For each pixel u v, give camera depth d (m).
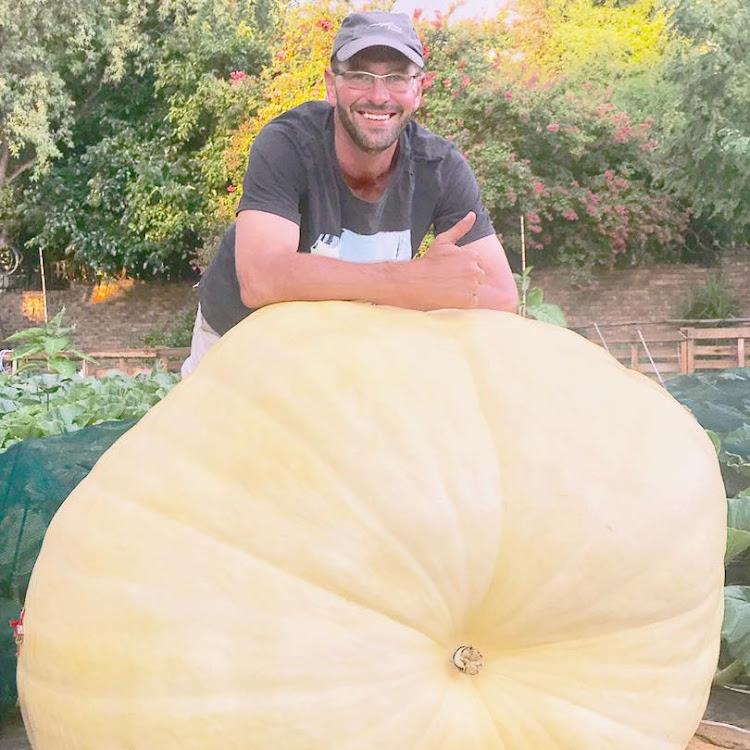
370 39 2.36
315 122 2.51
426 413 1.31
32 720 1.34
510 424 1.32
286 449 1.30
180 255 24.78
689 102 20.72
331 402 1.32
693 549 1.32
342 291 1.70
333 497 1.26
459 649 1.28
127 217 23.14
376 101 2.41
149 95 23.72
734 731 2.22
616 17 24.00
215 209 22.20
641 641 1.31
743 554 3.01
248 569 1.24
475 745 1.26
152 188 22.41
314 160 2.49
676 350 16.88
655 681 1.31
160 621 1.23
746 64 20.09
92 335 25.31
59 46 22.72
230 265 2.78
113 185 23.02
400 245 2.69
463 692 1.28
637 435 1.35
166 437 1.39
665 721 1.32
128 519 1.32
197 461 1.34
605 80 23.77
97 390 7.82
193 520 1.29
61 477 2.87
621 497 1.29
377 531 1.24
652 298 22.95
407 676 1.24
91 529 1.33
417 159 2.62
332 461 1.27
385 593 1.24
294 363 1.38
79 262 24.84
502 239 21.80
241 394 1.38
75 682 1.26
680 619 1.32
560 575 1.26
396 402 1.32
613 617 1.28
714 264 23.09
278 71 21.91
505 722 1.27
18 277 25.47
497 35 23.27
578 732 1.28
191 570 1.25
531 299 12.32
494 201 20.88
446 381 1.36
